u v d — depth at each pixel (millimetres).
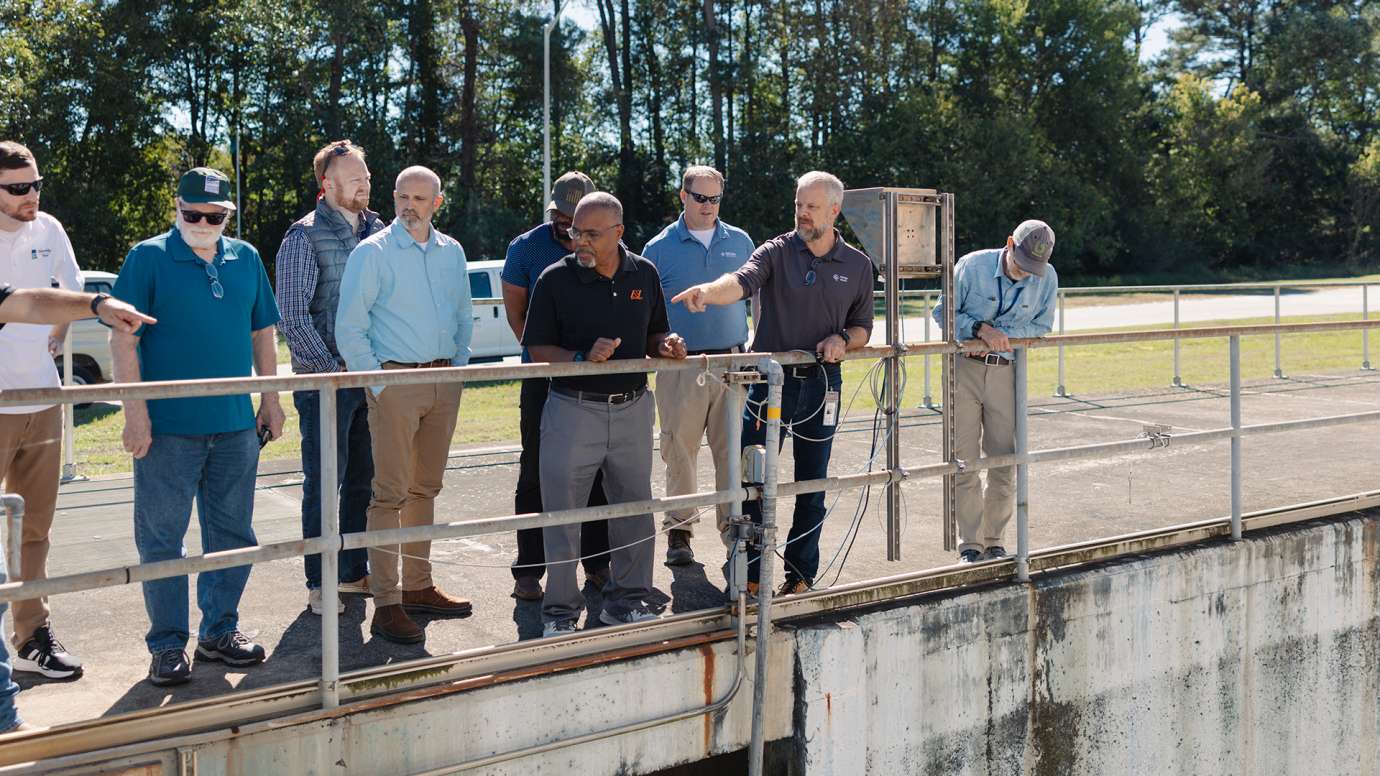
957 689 4949
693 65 51312
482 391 14672
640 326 4348
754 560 4707
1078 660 5320
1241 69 62531
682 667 4266
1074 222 51375
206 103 45312
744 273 4684
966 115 51156
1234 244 56969
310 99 43625
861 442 9531
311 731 3529
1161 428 5688
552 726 3990
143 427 3740
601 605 4984
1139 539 5680
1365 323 6371
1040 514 7055
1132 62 55469
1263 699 6062
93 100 39750
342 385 3512
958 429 5535
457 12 46906
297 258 4598
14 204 3834
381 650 4285
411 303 4438
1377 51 57594
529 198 48969
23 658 4020
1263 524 6137
